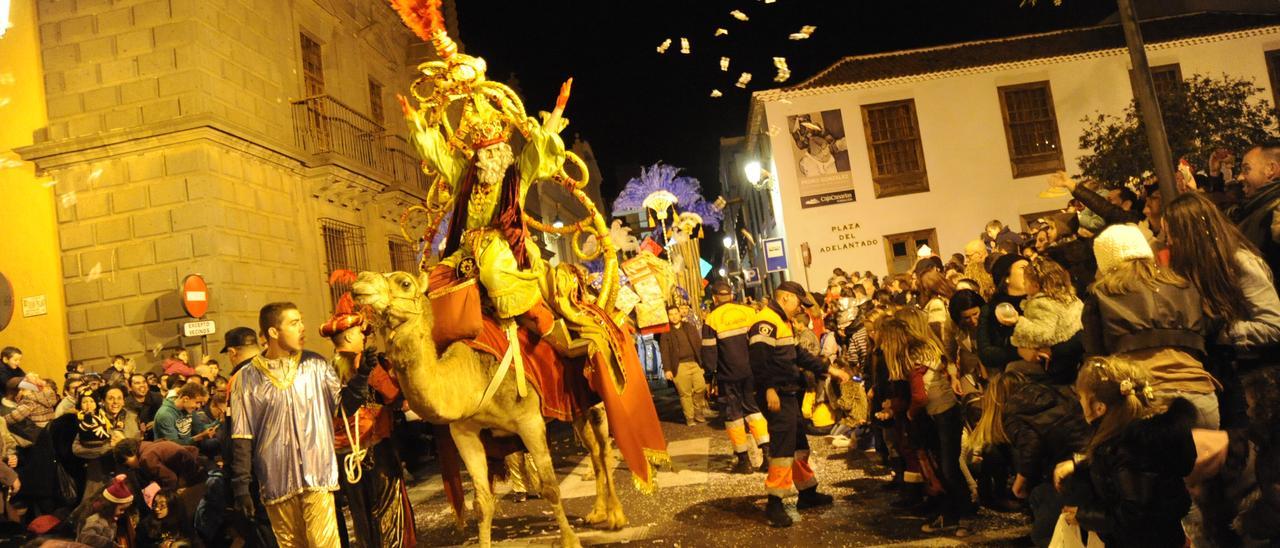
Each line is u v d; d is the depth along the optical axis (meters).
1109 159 23.11
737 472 8.66
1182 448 3.26
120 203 13.08
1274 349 3.90
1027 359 4.61
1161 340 3.82
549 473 5.73
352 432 5.37
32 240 13.23
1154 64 24.16
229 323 12.91
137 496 6.57
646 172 15.22
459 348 5.44
